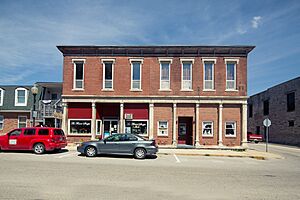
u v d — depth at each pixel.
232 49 24.98
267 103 46.25
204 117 24.97
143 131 25.33
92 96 25.25
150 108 25.08
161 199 7.60
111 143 17.25
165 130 25.08
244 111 24.67
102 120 25.91
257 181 10.41
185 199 7.66
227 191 8.68
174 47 25.03
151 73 25.33
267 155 20.50
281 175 12.01
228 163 15.93
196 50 25.20
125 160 16.08
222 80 25.02
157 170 12.47
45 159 15.42
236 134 24.75
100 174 11.09
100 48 25.45
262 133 47.94
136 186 9.09
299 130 35.03
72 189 8.49
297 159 19.58
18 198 7.36
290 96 38.09
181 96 24.94
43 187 8.66
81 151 17.44
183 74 25.36
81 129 25.66
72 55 25.73
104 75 25.55
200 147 24.16
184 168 13.32
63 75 25.64
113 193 8.10
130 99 25.19
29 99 29.86
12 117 29.56
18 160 14.77
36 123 29.02
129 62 25.45
